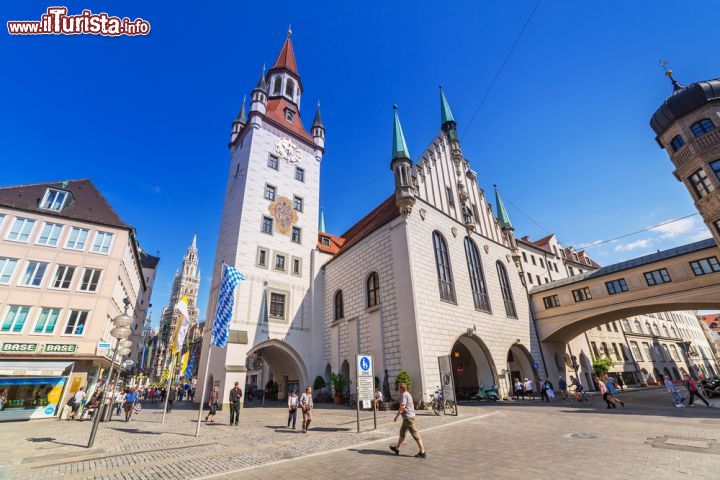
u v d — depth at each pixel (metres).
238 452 9.52
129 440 11.85
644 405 19.27
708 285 24.16
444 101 35.88
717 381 24.12
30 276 23.09
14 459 9.04
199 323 91.12
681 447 7.95
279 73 42.75
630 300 27.86
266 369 44.41
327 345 29.72
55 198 25.84
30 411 20.55
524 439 9.94
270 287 28.95
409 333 21.38
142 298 50.28
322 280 32.84
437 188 28.80
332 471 7.29
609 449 8.17
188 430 14.05
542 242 49.25
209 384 26.19
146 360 101.94
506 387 26.42
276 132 35.47
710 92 22.56
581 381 35.41
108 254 26.00
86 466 8.29
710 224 22.00
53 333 22.56
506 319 30.03
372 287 26.05
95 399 20.91
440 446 9.44
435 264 24.75
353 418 16.23
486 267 30.59
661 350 51.94
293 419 13.80
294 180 35.19
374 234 26.73
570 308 31.66
